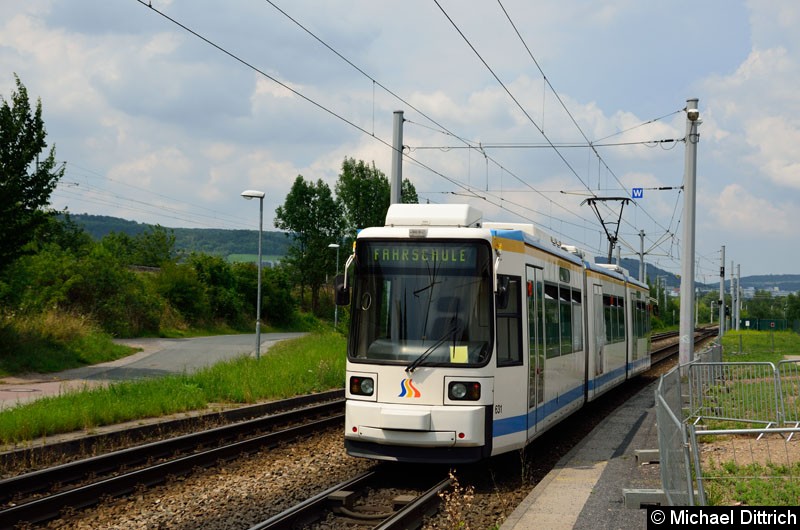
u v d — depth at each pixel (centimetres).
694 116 2477
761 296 16350
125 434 1445
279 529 866
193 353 4003
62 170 2636
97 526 906
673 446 796
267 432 1648
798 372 1688
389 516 934
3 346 2894
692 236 2497
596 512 890
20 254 2588
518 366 1192
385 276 1152
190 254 7512
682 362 2466
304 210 8744
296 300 8881
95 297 5050
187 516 945
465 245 1141
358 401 1127
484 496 1069
